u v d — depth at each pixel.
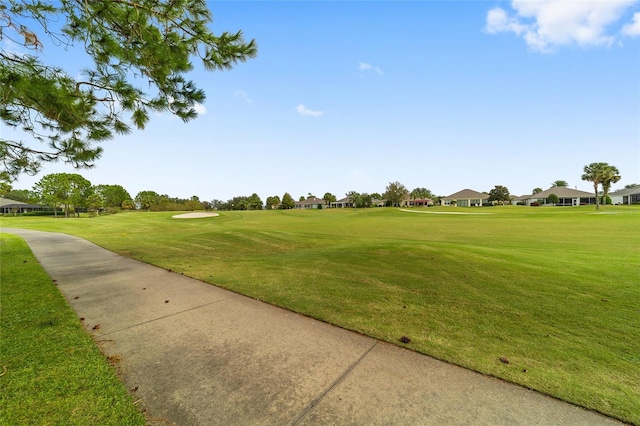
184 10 4.55
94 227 22.53
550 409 2.04
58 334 3.30
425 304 4.14
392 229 18.69
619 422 1.91
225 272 6.32
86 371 2.55
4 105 4.31
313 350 2.92
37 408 2.07
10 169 5.64
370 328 3.40
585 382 2.35
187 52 4.91
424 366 2.60
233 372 2.55
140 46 4.52
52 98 3.86
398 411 2.04
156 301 4.49
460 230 17.33
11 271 6.59
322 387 2.32
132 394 2.26
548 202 65.00
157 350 2.96
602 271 5.57
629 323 3.44
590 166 44.09
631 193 59.72
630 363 2.63
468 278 5.28
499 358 2.72
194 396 2.23
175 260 8.05
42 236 15.33
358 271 6.03
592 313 3.73
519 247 9.62
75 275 6.23
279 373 2.53
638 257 7.09
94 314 3.96
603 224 18.61
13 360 2.71
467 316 3.71
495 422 1.92
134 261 7.92
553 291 4.55
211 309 4.12
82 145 5.32
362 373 2.50
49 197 45.75
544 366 2.58
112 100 4.87
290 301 4.36
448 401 2.13
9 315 3.86
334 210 58.81
